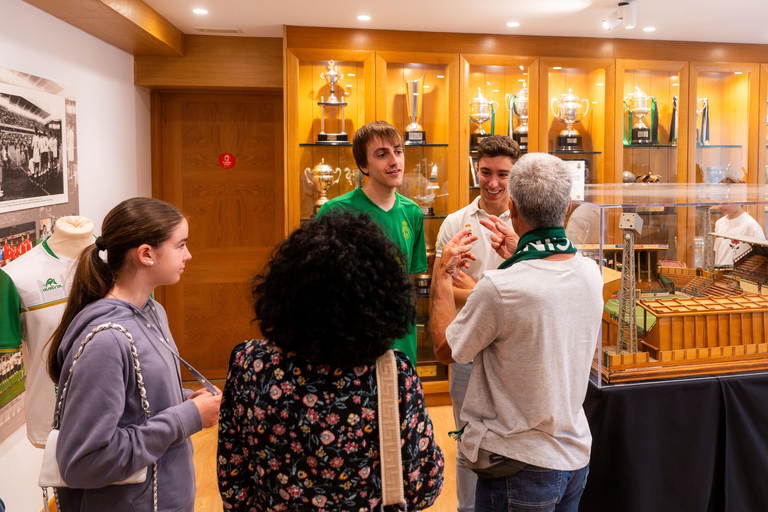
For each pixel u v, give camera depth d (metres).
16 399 2.39
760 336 1.91
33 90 2.54
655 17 3.37
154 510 1.28
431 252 3.82
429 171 3.80
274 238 4.34
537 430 1.37
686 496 1.85
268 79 3.92
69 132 2.89
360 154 2.12
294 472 0.95
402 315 0.98
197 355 4.34
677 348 1.85
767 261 2.00
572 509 1.48
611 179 3.92
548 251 1.36
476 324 1.36
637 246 1.90
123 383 1.19
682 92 3.95
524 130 3.90
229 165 4.26
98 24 2.96
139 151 3.93
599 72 3.89
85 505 1.23
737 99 4.05
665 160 4.01
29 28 2.56
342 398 0.95
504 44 3.78
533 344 1.32
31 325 1.99
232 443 1.04
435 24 3.54
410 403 0.99
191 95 4.18
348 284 0.92
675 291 1.96
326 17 3.40
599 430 1.81
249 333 4.36
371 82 3.67
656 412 1.81
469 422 1.45
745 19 3.41
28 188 2.49
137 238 1.32
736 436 1.88
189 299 4.31
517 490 1.38
